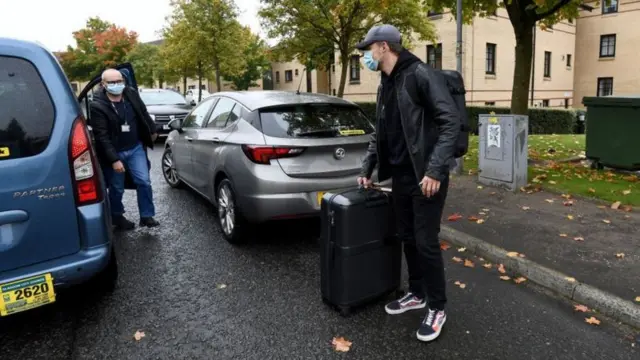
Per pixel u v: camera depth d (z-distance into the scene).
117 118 5.08
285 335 3.26
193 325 3.40
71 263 3.06
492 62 23.97
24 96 2.90
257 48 43.38
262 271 4.34
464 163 8.48
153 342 3.19
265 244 5.04
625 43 29.12
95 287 3.88
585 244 4.59
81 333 3.30
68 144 3.03
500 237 4.82
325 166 4.59
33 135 2.92
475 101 22.97
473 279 4.16
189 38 22.84
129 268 4.41
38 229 2.97
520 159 6.60
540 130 17.20
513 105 9.20
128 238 5.24
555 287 3.89
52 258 3.05
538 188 6.63
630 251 4.39
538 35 27.50
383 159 3.33
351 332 3.30
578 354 3.04
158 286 4.03
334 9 13.23
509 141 6.54
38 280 2.96
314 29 14.43
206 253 4.78
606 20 29.73
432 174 2.81
